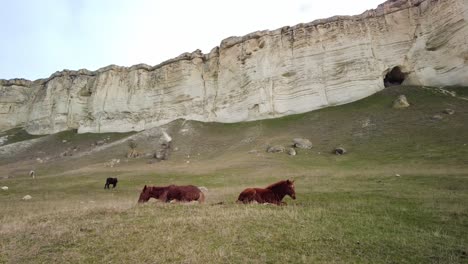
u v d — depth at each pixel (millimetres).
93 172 45188
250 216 10945
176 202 14719
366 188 20359
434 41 67562
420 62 68375
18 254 7820
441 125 43562
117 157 60094
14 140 98375
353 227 10125
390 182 22719
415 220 11594
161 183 32344
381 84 70438
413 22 72062
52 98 107062
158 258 7375
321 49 76750
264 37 82938
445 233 9875
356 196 17375
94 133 93812
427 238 9203
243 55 83625
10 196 26594
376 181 23578
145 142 68938
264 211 11773
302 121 65312
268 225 9898
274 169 36531
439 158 31828
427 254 7926
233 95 81562
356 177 26156
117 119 93938
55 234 9219
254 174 34000
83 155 65875
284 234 9094
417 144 38906
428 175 24172
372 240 8805
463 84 60656
